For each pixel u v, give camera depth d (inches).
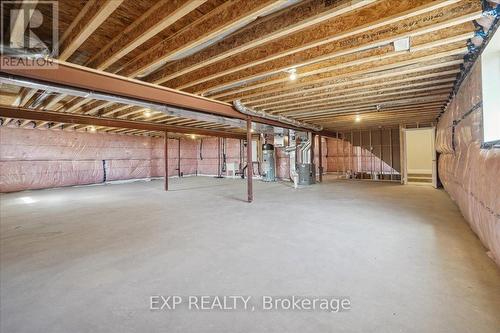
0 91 186.7
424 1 75.7
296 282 77.7
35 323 59.6
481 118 109.8
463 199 135.0
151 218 164.7
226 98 189.6
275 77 142.8
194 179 478.9
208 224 147.7
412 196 240.7
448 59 124.5
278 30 90.0
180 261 94.6
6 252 105.7
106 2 69.2
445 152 231.0
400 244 108.5
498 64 105.5
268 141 465.7
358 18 87.7
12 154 313.9
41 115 215.9
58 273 85.9
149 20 84.6
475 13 80.3
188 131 351.9
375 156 434.9
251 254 100.3
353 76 147.0
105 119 259.1
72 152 370.6
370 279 78.7
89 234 130.4
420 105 222.7
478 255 94.8
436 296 68.4
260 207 196.7
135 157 454.3
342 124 353.4
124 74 128.0
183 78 147.9
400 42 104.0
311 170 360.2
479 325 56.5
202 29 90.7
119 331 57.0
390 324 57.7
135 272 86.0
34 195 283.3
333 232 127.5
